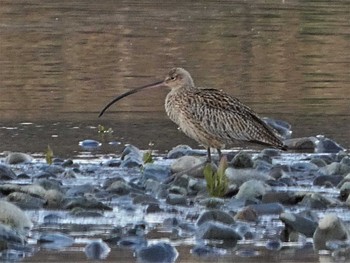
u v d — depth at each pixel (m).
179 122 22.14
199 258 15.30
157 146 24.50
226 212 17.31
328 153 23.83
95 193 18.97
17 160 22.14
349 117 28.05
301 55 37.00
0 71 33.22
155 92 31.44
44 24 42.38
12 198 18.06
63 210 17.81
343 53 37.53
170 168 21.12
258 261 15.17
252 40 39.78
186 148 23.72
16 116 27.52
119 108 28.95
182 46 38.25
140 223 17.08
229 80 32.50
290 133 25.94
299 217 16.64
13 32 40.28
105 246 15.66
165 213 17.78
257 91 31.03
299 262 15.13
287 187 19.98
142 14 45.81
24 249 15.62
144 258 15.24
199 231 16.34
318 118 27.88
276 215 17.72
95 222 17.19
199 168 20.97
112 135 25.61
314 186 20.14
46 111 28.17
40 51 36.72
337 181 20.33
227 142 21.69
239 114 21.66
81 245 15.89
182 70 22.30
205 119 21.56
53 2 48.94
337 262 15.13
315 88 31.64
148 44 38.59
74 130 26.08
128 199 18.72
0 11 45.53
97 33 40.50
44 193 18.44
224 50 37.75
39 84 31.52
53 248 15.72
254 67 34.75
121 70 33.88
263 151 23.75
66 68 34.00
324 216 16.78
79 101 29.50
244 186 18.84
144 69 34.06
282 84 32.09
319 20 44.38
